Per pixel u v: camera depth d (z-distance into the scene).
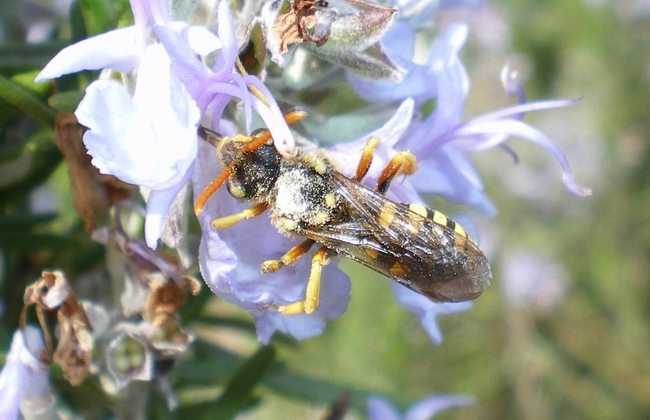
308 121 0.06
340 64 0.05
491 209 0.06
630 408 0.16
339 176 0.06
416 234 0.06
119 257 0.06
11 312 0.07
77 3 0.06
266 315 0.06
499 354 0.15
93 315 0.06
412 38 0.06
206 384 0.07
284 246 0.06
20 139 0.06
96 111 0.05
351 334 0.13
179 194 0.05
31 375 0.06
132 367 0.06
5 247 0.06
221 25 0.05
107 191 0.06
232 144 0.06
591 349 0.16
